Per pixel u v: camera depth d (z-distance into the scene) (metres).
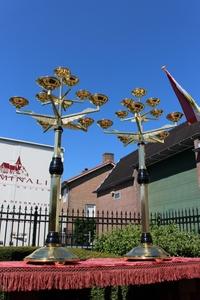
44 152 10.61
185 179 13.94
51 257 2.58
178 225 9.78
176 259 3.30
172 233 7.68
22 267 2.22
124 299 4.28
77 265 2.47
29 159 10.34
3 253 6.27
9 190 9.88
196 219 10.27
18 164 10.14
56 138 3.33
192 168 13.55
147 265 2.70
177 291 3.42
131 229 7.73
